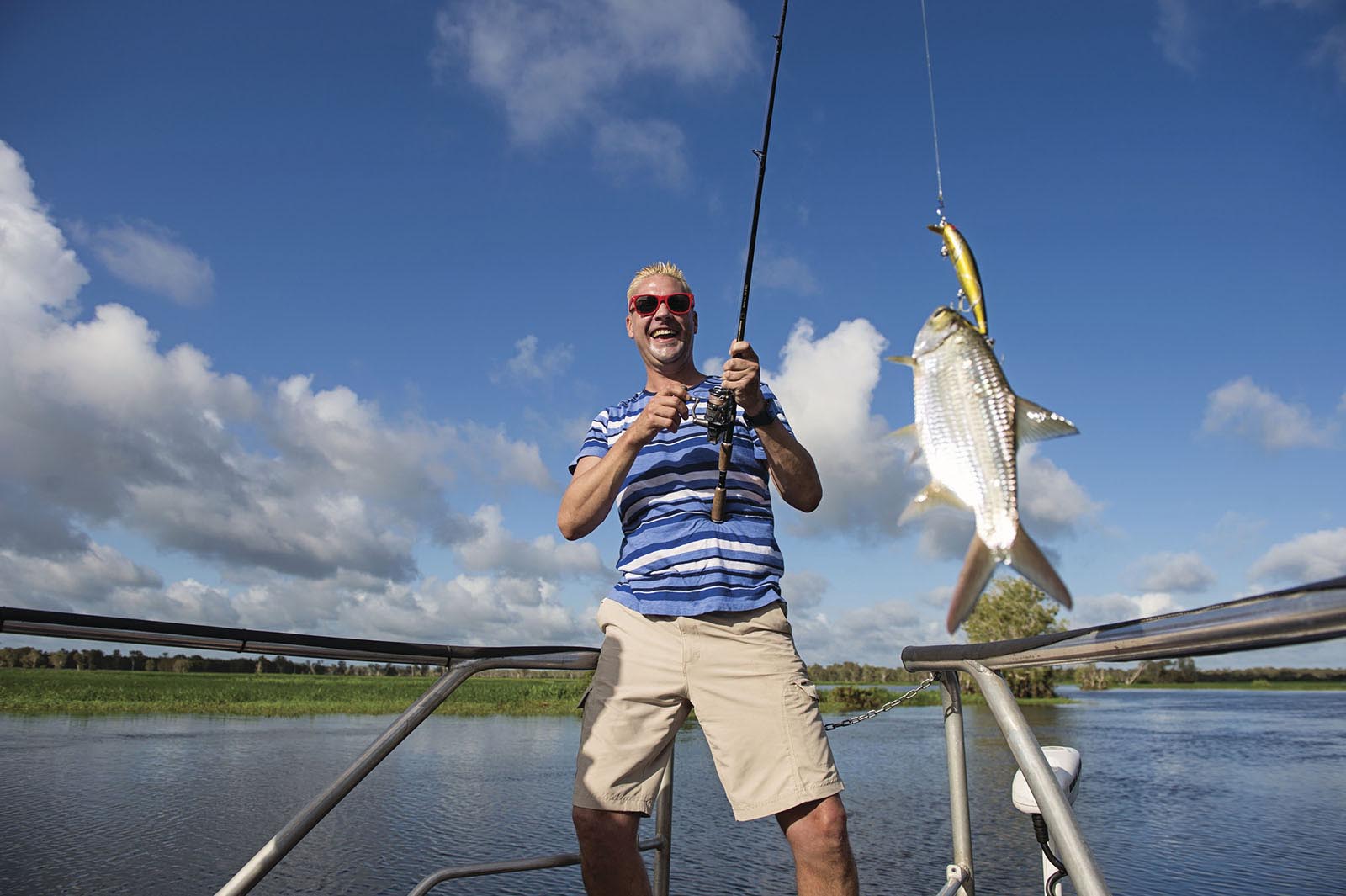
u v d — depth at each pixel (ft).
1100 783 54.34
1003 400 4.36
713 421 7.74
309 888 28.86
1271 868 33.09
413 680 201.77
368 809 42.19
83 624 5.28
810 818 7.18
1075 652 4.50
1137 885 30.96
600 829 7.55
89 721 85.92
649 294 8.95
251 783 47.85
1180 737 86.58
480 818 40.45
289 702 119.03
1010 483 4.19
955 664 5.71
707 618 7.57
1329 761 65.98
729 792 7.47
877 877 31.19
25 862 31.32
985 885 30.22
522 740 77.15
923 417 4.59
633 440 7.65
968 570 4.17
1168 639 3.83
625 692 7.74
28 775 49.78
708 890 29.48
